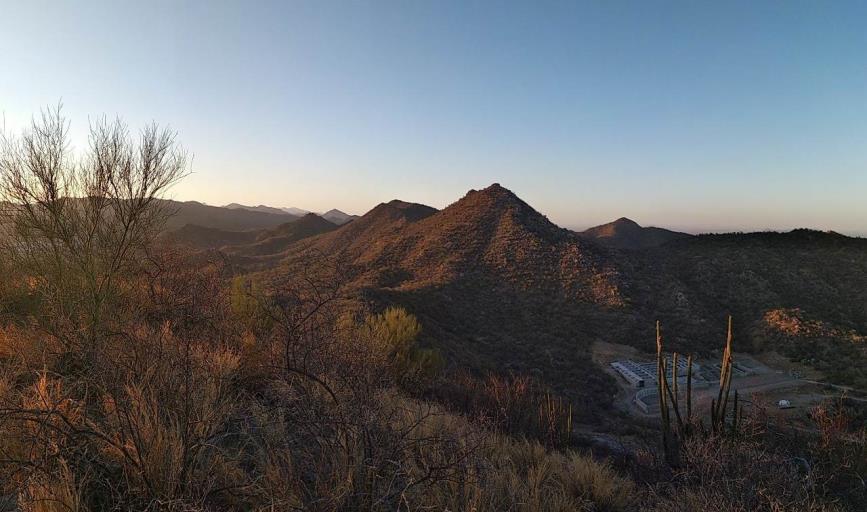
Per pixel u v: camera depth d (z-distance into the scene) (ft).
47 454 7.60
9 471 7.34
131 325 13.19
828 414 19.81
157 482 7.74
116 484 7.87
